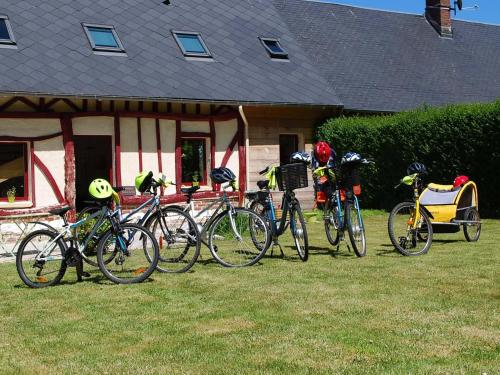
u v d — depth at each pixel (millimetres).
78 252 6641
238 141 14773
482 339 4199
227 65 15227
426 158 14305
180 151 14055
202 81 14305
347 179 7887
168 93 13484
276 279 6453
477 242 9055
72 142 12938
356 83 17781
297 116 15875
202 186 14438
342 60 18703
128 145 13547
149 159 13742
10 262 8742
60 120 12875
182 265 7254
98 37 14289
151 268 6641
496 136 12906
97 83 12961
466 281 6066
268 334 4461
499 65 21875
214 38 15953
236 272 6961
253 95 14562
